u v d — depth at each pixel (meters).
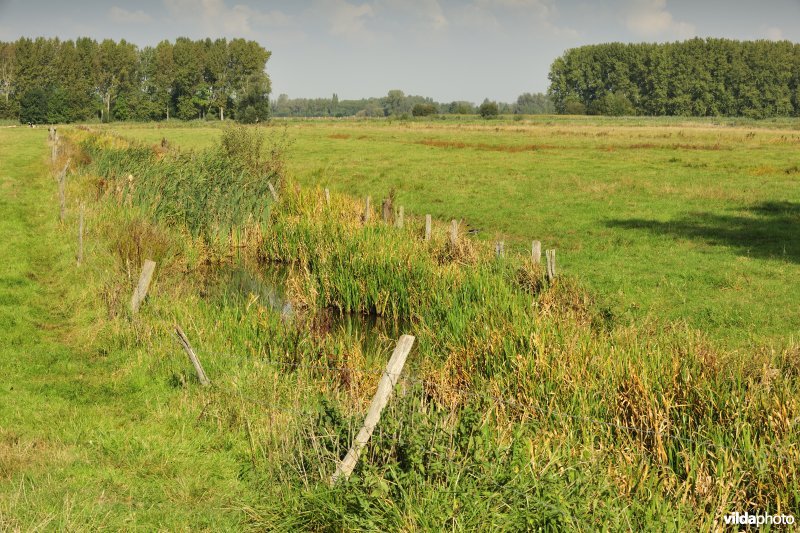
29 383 10.54
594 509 6.30
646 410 8.50
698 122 134.62
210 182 23.53
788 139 70.00
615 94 189.62
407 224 21.55
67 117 140.25
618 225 24.77
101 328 12.86
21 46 148.25
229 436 8.71
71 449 8.27
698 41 188.25
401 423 7.21
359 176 39.41
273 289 18.50
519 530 6.16
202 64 159.00
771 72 183.75
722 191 30.92
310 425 7.79
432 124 123.75
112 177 29.34
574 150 57.72
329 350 11.49
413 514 6.15
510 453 7.02
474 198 31.47
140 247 18.27
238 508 7.06
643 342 10.60
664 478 7.26
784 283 16.75
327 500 6.64
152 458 8.10
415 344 13.63
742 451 7.39
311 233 20.86
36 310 14.43
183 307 13.65
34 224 22.84
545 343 10.53
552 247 21.67
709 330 13.69
